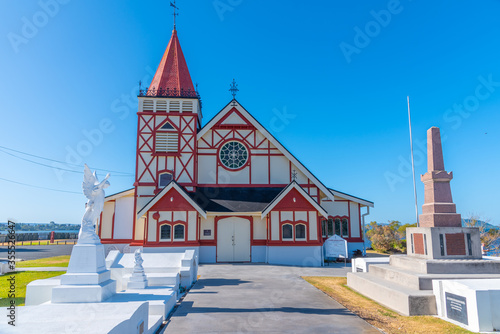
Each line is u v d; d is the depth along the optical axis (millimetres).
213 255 25266
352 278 15328
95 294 9383
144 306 7746
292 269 21500
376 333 8695
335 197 31641
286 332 8680
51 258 30344
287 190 24797
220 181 27812
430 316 10602
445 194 14148
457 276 11844
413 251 14289
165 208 24375
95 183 10531
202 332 8625
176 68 29547
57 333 5414
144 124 27828
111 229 27172
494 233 28312
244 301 12102
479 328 9109
